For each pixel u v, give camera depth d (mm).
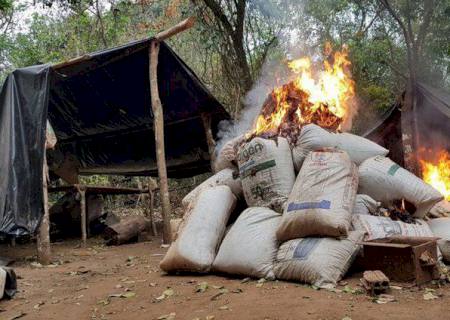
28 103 6449
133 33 13312
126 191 9102
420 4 8828
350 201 4234
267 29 11734
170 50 7570
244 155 4980
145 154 10203
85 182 14828
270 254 4211
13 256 7125
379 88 10281
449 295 3482
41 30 14164
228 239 4531
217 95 10836
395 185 4641
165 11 12750
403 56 10336
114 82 8188
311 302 3365
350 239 4039
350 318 2998
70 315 3730
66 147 10414
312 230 4070
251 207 4793
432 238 4008
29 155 6301
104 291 4398
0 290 4188
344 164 4398
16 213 6230
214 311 3393
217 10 10023
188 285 4266
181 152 10062
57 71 6965
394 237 4160
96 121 9406
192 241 4664
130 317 3520
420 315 3020
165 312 3523
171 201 14281
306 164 4480
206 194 5000
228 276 4473
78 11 11938
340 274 3873
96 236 9445
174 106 8844
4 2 8953
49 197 13219
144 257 6387
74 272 5512
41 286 4824
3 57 13609
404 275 3789
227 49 10352
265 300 3520
